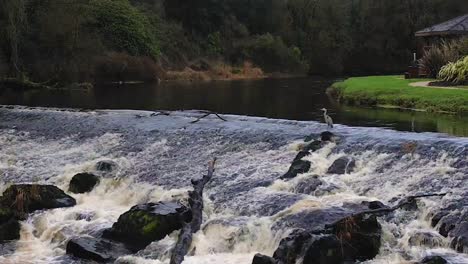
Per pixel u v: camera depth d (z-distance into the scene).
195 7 80.94
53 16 52.25
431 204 13.19
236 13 85.69
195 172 17.94
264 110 31.33
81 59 54.41
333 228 12.12
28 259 13.16
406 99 30.91
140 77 60.78
